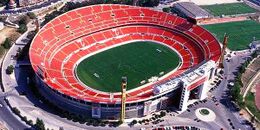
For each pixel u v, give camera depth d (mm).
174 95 190875
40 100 191125
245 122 185750
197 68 199625
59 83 192625
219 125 182750
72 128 173375
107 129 175125
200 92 198500
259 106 199375
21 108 184250
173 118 185250
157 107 188625
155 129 176125
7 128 169750
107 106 177375
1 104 187000
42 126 165625
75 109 183875
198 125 181500
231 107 196500
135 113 183125
